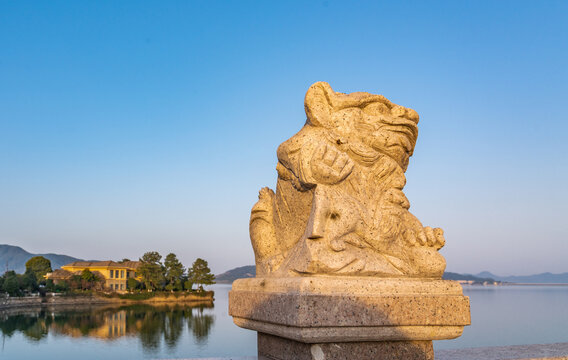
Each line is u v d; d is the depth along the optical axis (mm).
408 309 2738
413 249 3139
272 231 3660
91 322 34344
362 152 3232
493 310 47062
